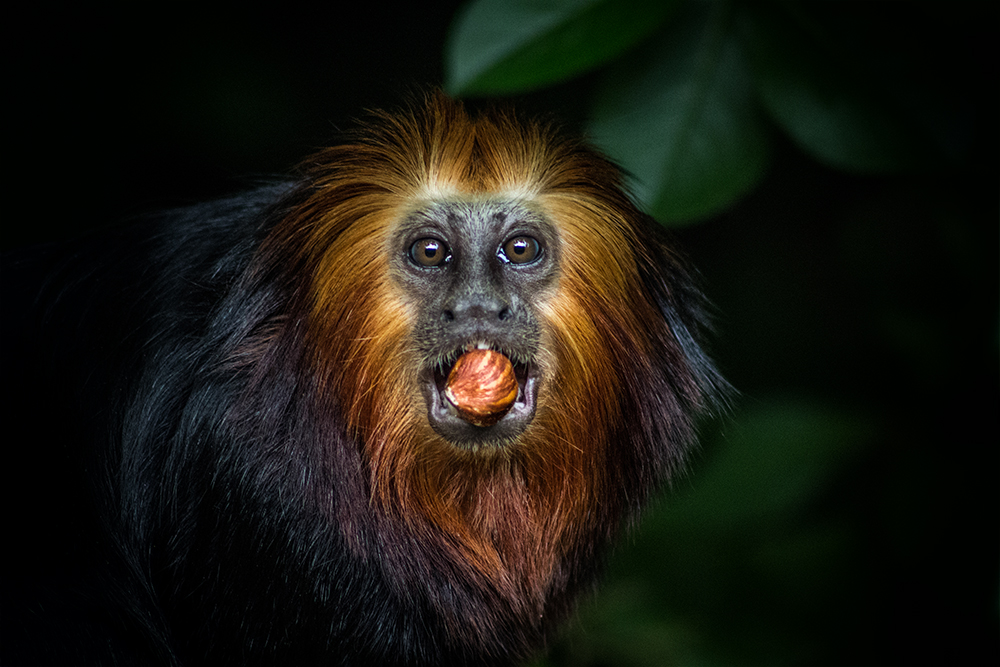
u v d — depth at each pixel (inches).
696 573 104.7
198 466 100.4
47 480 100.7
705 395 101.9
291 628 100.4
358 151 101.2
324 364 100.8
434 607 101.0
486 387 100.3
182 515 100.4
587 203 101.2
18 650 100.0
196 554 100.4
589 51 99.7
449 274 100.7
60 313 101.1
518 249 100.8
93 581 100.5
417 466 101.0
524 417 100.9
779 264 117.6
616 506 101.7
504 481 101.2
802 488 103.8
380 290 100.7
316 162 101.3
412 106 101.4
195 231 101.3
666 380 101.6
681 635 104.3
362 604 100.7
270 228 101.0
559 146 101.3
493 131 101.0
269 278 100.7
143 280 101.1
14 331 101.1
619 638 104.3
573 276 101.0
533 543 101.4
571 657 104.0
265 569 100.3
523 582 101.5
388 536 100.9
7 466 100.6
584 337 101.1
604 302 101.2
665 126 100.3
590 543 101.7
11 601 100.2
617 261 101.3
